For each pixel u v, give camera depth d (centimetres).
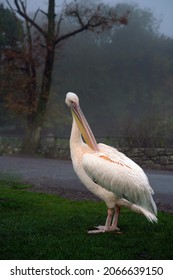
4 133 3159
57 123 3228
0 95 2491
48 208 816
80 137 663
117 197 627
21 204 847
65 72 4531
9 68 2227
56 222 698
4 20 2859
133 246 575
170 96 4512
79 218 731
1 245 563
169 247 573
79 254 531
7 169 1446
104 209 819
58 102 3155
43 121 2194
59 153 2052
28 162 1720
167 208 869
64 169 1481
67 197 959
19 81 2206
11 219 714
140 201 612
